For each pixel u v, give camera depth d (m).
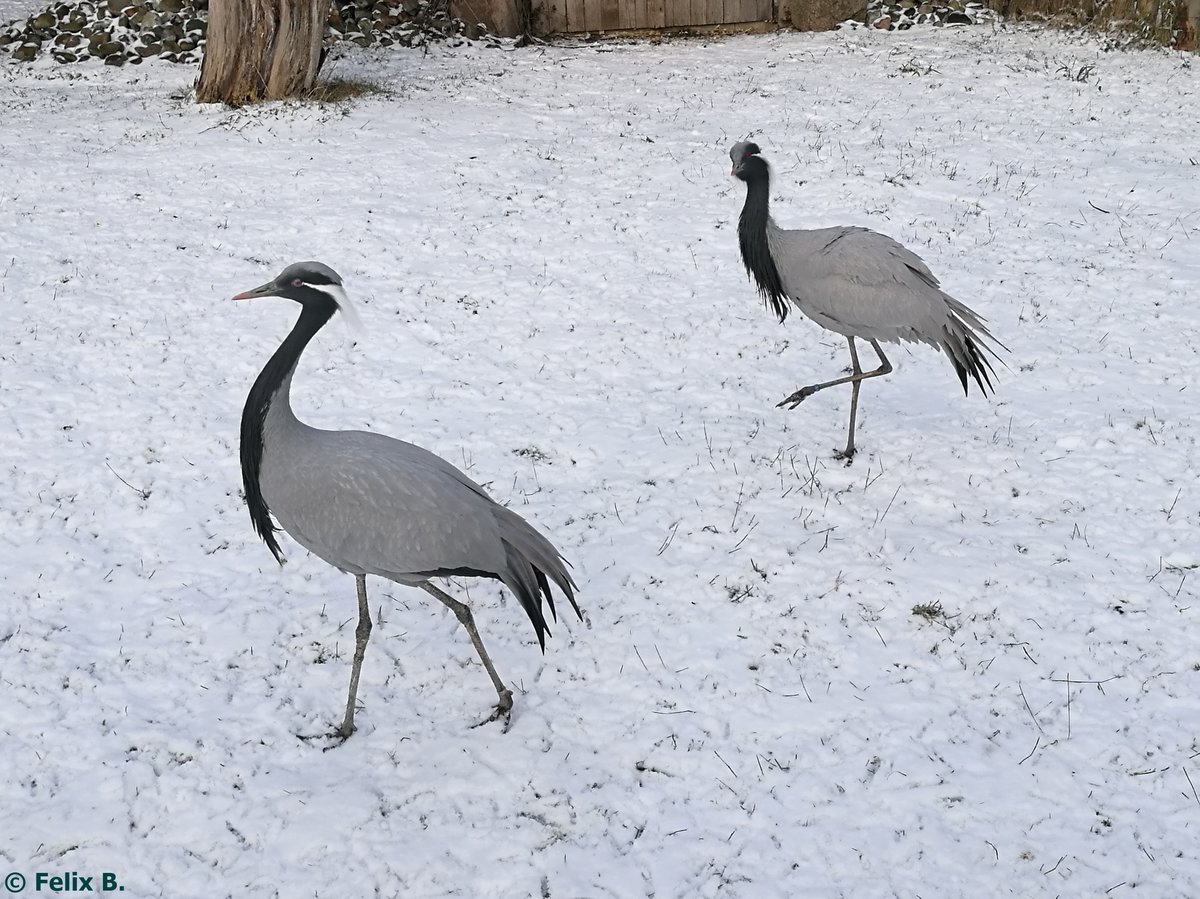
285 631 7.32
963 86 19.28
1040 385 10.29
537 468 9.11
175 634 7.23
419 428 9.59
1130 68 20.05
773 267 9.02
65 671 6.85
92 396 9.83
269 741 6.46
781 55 21.84
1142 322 11.36
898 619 7.40
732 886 5.54
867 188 14.80
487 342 11.08
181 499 8.61
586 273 12.57
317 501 6.10
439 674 7.02
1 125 17.02
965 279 12.30
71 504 8.46
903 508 8.59
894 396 10.26
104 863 5.64
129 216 13.58
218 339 10.89
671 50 22.66
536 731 6.56
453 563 6.11
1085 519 8.38
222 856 5.71
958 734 6.46
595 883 5.57
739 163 8.89
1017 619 7.36
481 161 15.77
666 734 6.51
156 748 6.34
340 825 5.89
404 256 12.82
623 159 16.05
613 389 10.33
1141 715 6.56
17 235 12.83
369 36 21.70
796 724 6.55
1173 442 9.27
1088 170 15.38
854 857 5.69
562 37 24.03
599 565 7.97
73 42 21.08
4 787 6.02
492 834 5.86
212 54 18.02
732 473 9.05
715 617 7.46
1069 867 5.59
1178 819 5.85
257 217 13.67
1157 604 7.45
